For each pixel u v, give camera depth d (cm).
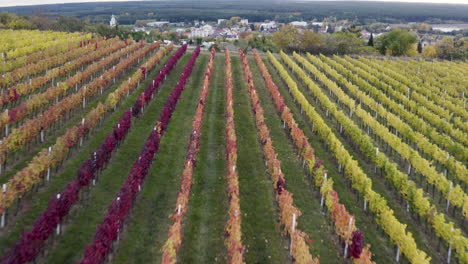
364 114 3825
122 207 1911
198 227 2098
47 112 2908
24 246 1534
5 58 5328
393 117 3759
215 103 4375
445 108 4772
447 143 3312
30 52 5850
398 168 3055
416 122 3816
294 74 6297
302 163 3011
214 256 1892
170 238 1653
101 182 2453
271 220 2223
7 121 2819
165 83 4988
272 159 2627
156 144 2750
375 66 7012
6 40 6456
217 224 2144
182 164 2828
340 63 7456
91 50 6362
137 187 2214
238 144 3259
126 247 1877
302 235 1802
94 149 2906
